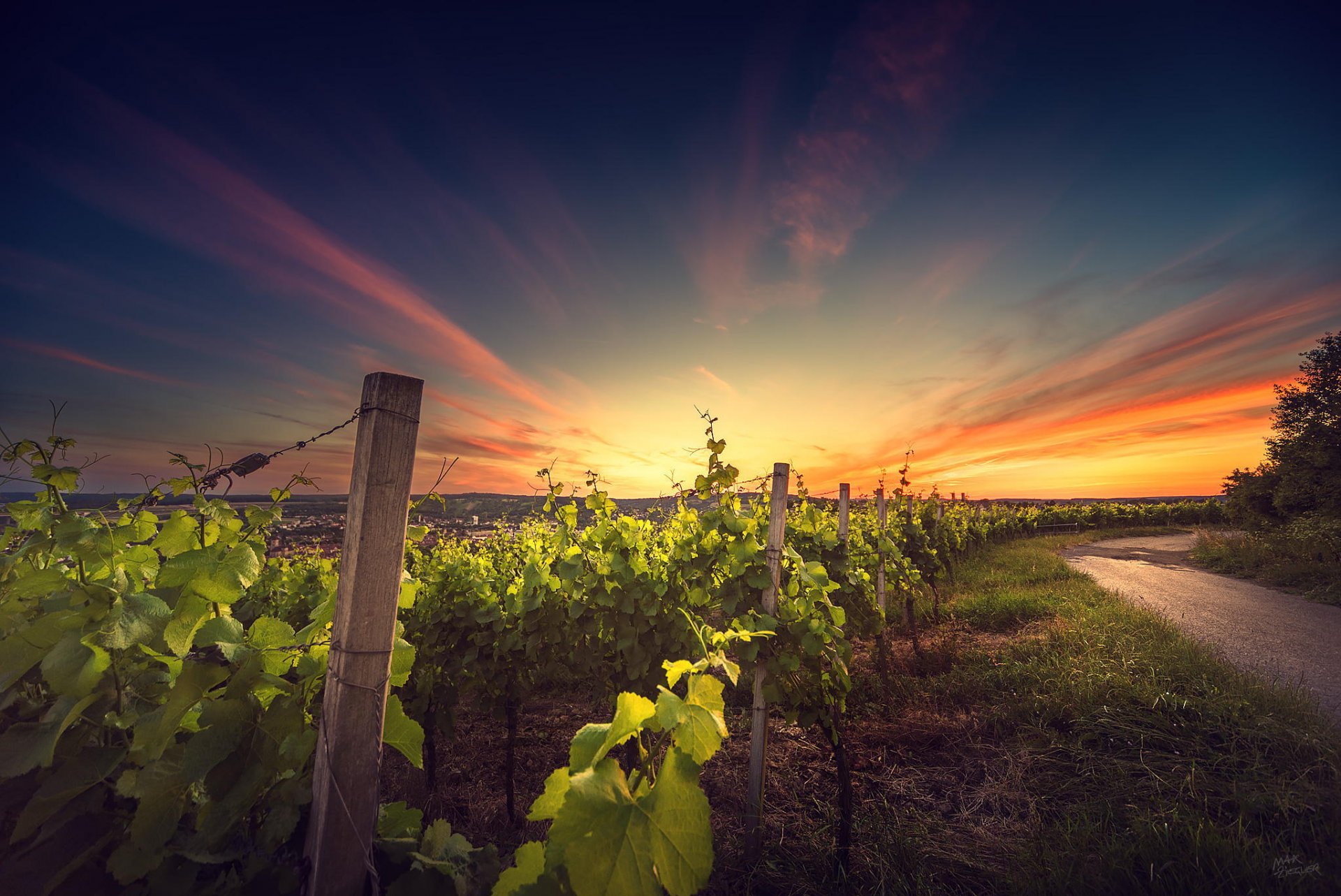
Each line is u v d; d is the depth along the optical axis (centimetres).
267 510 219
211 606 178
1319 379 1700
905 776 433
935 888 310
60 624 177
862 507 1109
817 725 516
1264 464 1820
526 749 534
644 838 102
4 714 209
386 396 152
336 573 541
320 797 145
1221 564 1403
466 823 415
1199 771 372
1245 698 460
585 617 482
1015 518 2442
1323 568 1116
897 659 707
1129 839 318
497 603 499
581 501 511
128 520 227
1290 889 262
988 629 835
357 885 145
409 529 224
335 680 146
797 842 364
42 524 200
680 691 434
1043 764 417
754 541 392
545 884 114
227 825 149
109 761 168
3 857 177
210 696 170
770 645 364
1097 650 598
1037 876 301
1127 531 2730
